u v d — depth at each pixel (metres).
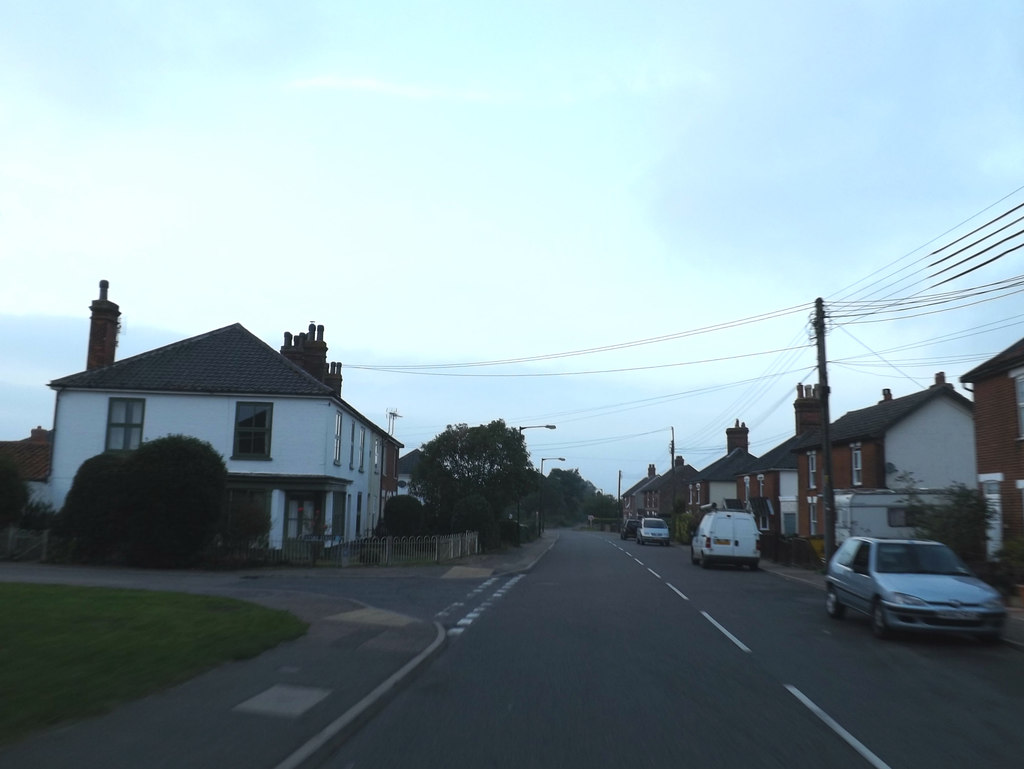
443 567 30.77
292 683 9.49
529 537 65.31
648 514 91.38
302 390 33.31
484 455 46.53
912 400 37.38
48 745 6.72
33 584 18.25
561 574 29.66
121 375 33.53
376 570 28.45
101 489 26.62
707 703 9.38
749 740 7.86
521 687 10.15
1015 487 23.56
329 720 7.88
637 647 13.31
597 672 11.15
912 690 10.27
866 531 29.53
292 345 38.84
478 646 13.27
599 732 8.08
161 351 34.81
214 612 14.30
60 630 11.65
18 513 28.22
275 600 17.67
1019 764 7.22
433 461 46.81
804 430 53.12
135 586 19.53
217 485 27.27
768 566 36.28
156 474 26.42
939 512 24.30
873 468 36.78
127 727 7.36
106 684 8.60
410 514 41.69
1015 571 20.62
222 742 7.01
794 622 16.78
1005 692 10.23
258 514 28.69
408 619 15.33
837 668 11.70
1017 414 23.59
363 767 6.92
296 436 33.22
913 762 7.24
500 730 8.12
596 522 127.06
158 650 10.52
